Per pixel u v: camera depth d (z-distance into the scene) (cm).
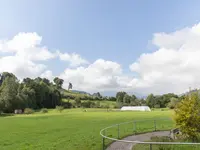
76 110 12331
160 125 3788
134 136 2647
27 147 2097
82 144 2077
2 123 5012
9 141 2509
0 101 11356
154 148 1645
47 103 17100
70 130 3256
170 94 17550
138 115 6694
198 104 2250
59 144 2131
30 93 14762
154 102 17350
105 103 19738
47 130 3372
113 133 2827
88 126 3744
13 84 13512
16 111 10981
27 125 4381
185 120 2241
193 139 2192
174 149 1585
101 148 1869
